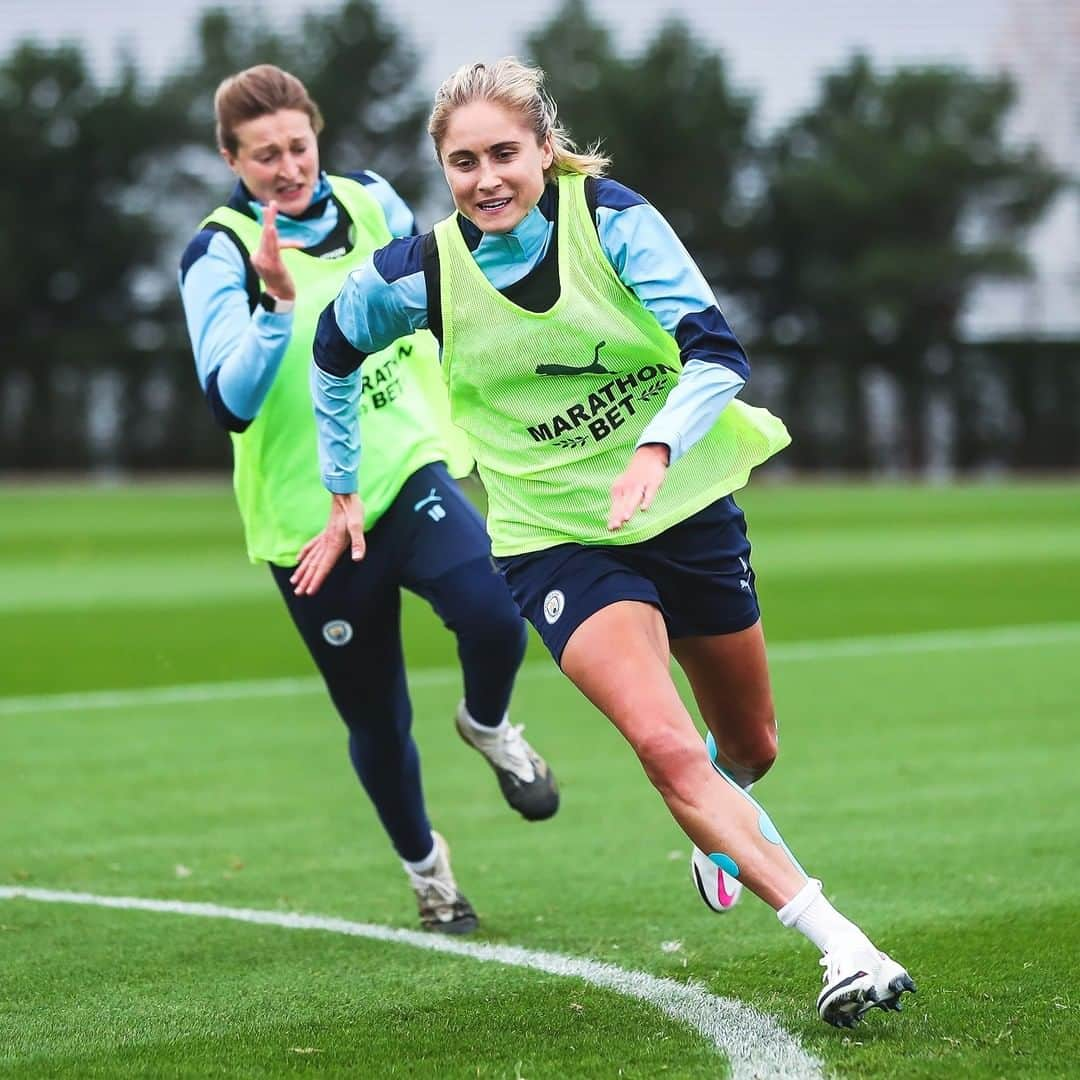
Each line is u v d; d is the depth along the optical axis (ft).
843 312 433.48
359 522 48.62
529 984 48.24
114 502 320.91
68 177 455.22
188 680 112.16
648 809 73.36
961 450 420.77
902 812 71.10
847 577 174.09
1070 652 119.65
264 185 54.80
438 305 43.27
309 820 72.38
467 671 55.01
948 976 47.39
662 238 41.88
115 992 48.19
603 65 459.73
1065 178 465.47
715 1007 45.14
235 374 51.34
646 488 39.29
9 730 94.63
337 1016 45.32
